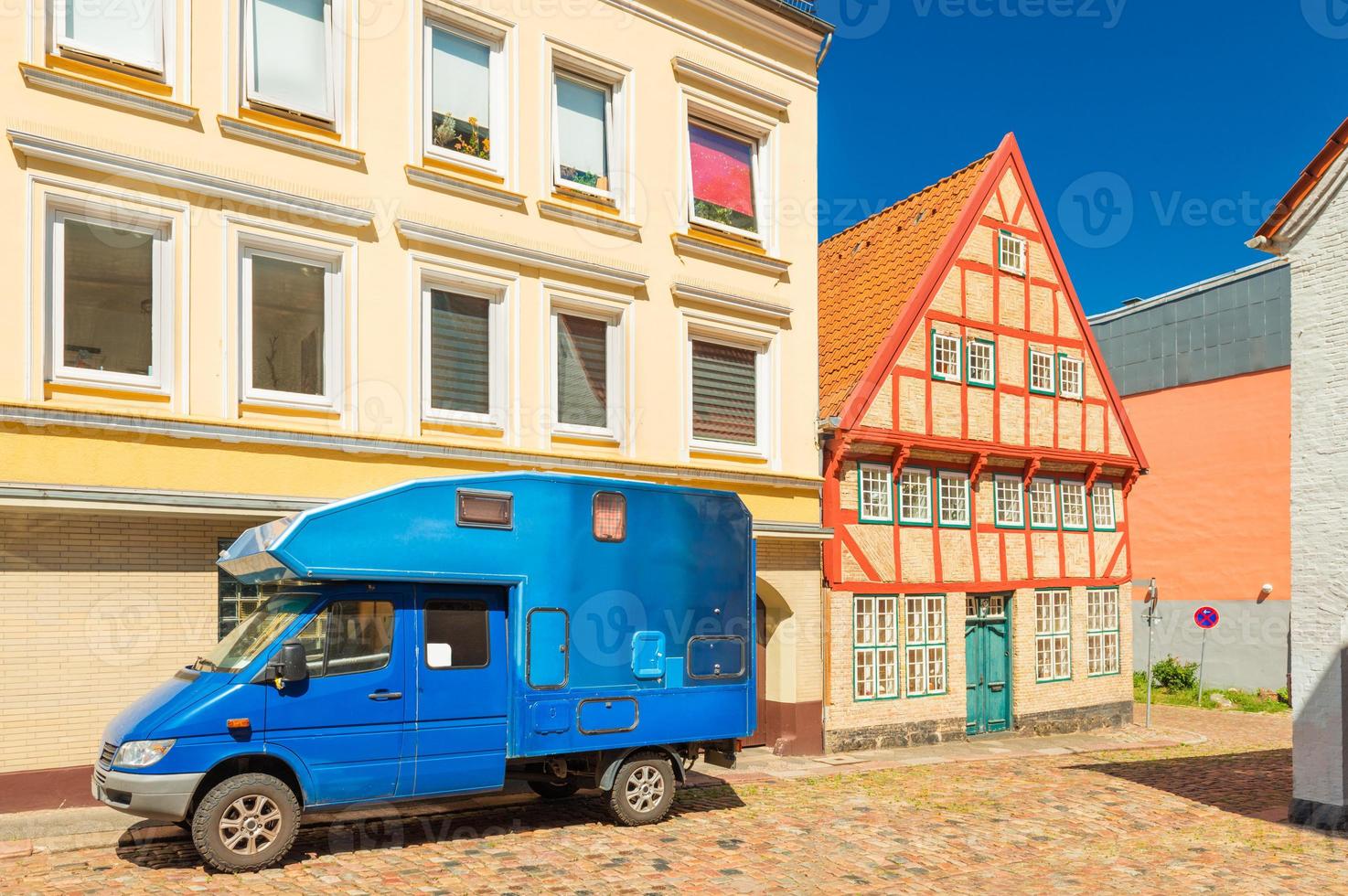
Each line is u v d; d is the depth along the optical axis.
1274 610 24.16
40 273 8.88
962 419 17.22
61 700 8.93
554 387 12.38
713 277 14.05
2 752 8.62
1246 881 8.22
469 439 11.60
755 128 14.80
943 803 11.02
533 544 8.67
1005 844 9.21
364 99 10.98
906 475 16.52
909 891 7.61
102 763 7.34
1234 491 25.28
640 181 13.31
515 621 8.57
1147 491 27.55
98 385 9.27
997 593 17.84
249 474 9.89
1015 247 18.53
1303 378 10.80
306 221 10.47
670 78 13.75
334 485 10.41
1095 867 8.54
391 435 10.95
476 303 11.89
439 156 11.57
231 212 9.99
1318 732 10.38
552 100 12.59
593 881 7.47
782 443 14.70
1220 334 25.84
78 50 9.30
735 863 8.16
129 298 9.54
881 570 15.84
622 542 9.20
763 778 12.45
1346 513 10.30
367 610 8.00
